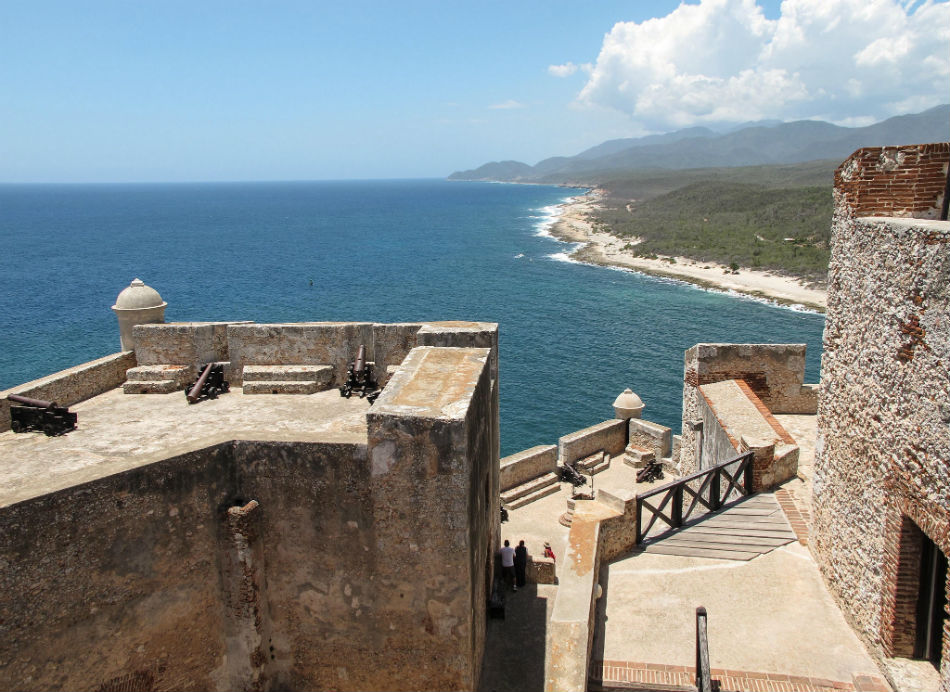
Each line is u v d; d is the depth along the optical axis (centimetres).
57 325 6344
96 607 828
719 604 1122
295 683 1002
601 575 1228
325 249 12688
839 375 1080
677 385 4762
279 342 1407
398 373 1042
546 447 2397
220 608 949
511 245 12938
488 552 1172
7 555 749
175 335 1438
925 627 885
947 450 736
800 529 1325
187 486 897
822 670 946
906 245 836
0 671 754
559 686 862
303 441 920
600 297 7881
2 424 1192
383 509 906
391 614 945
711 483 1473
